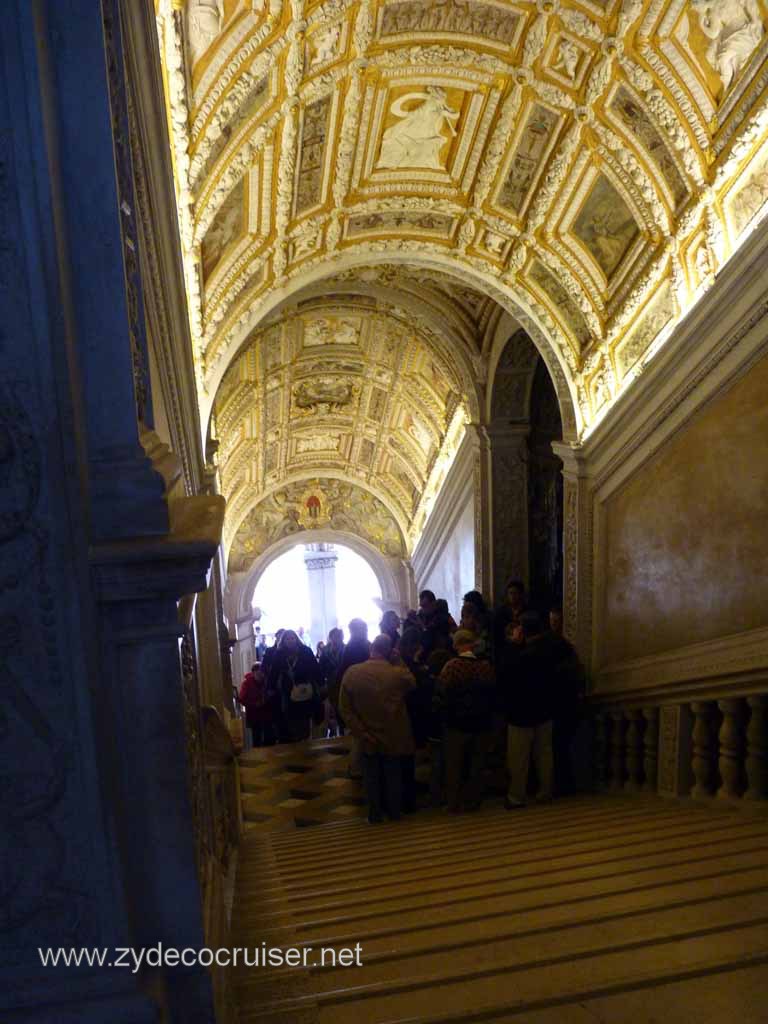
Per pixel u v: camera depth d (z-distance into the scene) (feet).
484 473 42.63
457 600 53.31
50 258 5.86
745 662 20.88
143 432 6.79
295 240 27.53
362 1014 7.44
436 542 59.00
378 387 52.80
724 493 22.68
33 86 5.74
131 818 6.36
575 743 27.09
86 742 6.11
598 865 12.09
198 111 19.53
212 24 18.13
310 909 11.12
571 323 30.25
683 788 20.53
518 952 8.58
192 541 6.03
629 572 28.48
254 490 65.21
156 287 11.53
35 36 5.72
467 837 17.38
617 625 29.43
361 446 62.08
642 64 21.94
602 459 29.91
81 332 6.17
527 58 23.06
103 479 6.15
